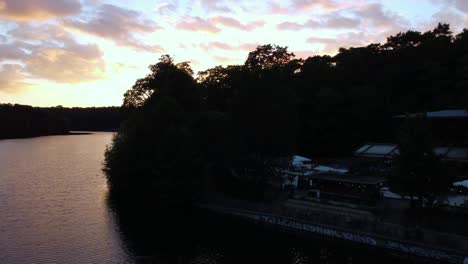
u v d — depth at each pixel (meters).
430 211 45.75
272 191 64.06
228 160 66.56
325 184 58.16
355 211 49.28
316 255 43.81
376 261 41.25
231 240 49.16
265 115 61.81
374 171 63.72
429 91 93.56
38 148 168.88
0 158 126.75
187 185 61.00
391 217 46.38
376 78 104.44
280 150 63.41
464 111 72.44
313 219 48.38
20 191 74.38
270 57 99.44
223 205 60.19
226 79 92.75
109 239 48.41
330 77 110.69
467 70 81.50
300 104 100.69
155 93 74.06
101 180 87.38
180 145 62.03
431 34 106.94
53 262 40.94
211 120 67.75
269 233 51.50
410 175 44.22
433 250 37.69
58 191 75.25
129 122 76.69
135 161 70.81
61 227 52.75
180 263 41.62
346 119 96.31
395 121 93.62
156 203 67.00
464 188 47.72
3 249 44.31
